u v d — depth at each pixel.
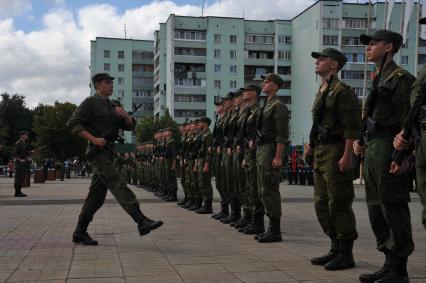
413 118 4.12
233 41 74.12
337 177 5.50
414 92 4.20
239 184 8.88
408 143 4.17
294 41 73.69
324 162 5.61
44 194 17.36
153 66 89.69
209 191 11.38
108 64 88.00
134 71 89.19
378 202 4.91
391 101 4.65
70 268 5.49
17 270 5.39
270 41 75.19
